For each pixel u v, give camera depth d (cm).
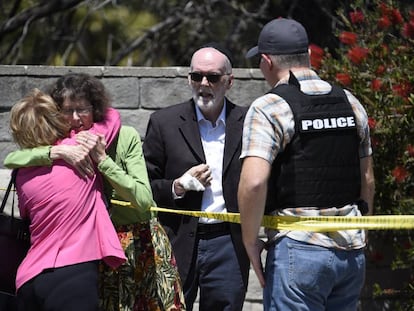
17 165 1518
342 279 1447
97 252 1508
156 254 1609
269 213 1459
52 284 1470
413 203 1988
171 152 1723
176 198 1694
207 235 1700
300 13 3394
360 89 2044
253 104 1442
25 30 3594
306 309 1424
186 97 2103
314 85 1469
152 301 1606
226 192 1705
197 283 1709
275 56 1488
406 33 2097
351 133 1462
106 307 1606
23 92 2083
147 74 2095
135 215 1612
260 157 1405
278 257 1434
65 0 3594
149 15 3647
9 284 1562
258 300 2056
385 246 2095
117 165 1570
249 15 3491
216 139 1733
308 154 1428
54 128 1541
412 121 1991
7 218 1562
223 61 1712
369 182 1532
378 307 2094
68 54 3662
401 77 2025
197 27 3588
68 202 1499
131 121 2092
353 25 2270
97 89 1584
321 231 1420
